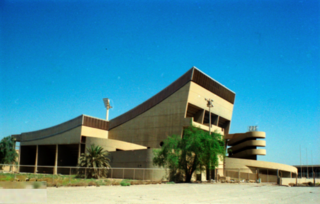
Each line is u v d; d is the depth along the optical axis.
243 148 75.69
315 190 30.12
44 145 73.69
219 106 73.25
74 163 74.19
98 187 29.05
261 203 17.31
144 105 69.19
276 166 65.75
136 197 19.38
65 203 15.16
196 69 63.84
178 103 63.81
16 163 74.12
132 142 68.81
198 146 43.88
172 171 46.97
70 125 68.88
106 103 88.62
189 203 16.64
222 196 21.66
